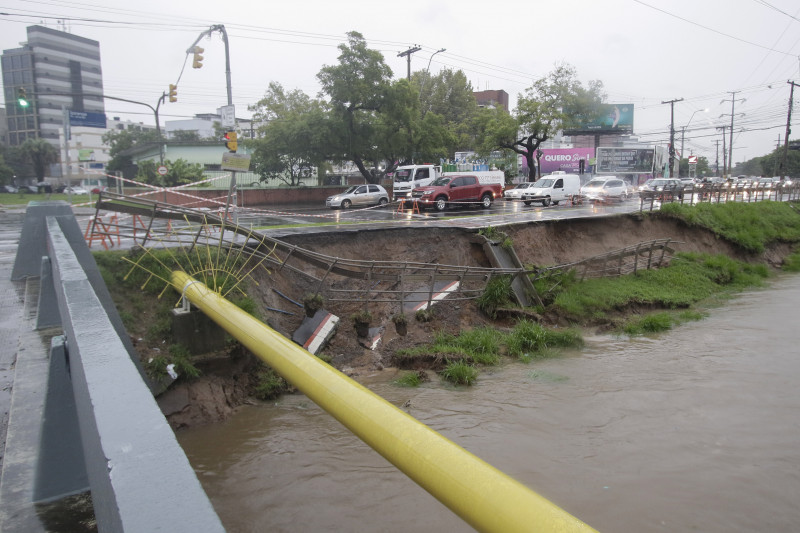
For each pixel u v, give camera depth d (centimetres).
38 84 8394
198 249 1070
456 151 5331
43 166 5300
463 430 830
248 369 948
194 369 859
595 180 3528
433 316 1315
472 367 1114
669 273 1997
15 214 2627
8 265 1059
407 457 251
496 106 4672
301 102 4453
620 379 1077
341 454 748
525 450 769
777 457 760
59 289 393
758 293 2012
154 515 91
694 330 1473
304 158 3606
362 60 3266
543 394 990
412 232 1582
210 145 4388
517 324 1359
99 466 124
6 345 592
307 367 385
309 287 1261
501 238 1627
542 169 6156
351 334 1179
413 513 616
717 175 9069
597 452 767
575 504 639
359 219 2134
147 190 3450
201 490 101
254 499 643
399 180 3228
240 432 813
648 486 682
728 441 808
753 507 640
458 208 2773
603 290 1670
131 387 152
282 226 1706
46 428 280
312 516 612
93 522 260
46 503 276
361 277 1238
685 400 966
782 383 1052
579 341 1312
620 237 2217
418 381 1041
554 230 1981
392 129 3394
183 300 887
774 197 3919
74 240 704
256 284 1138
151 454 114
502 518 200
